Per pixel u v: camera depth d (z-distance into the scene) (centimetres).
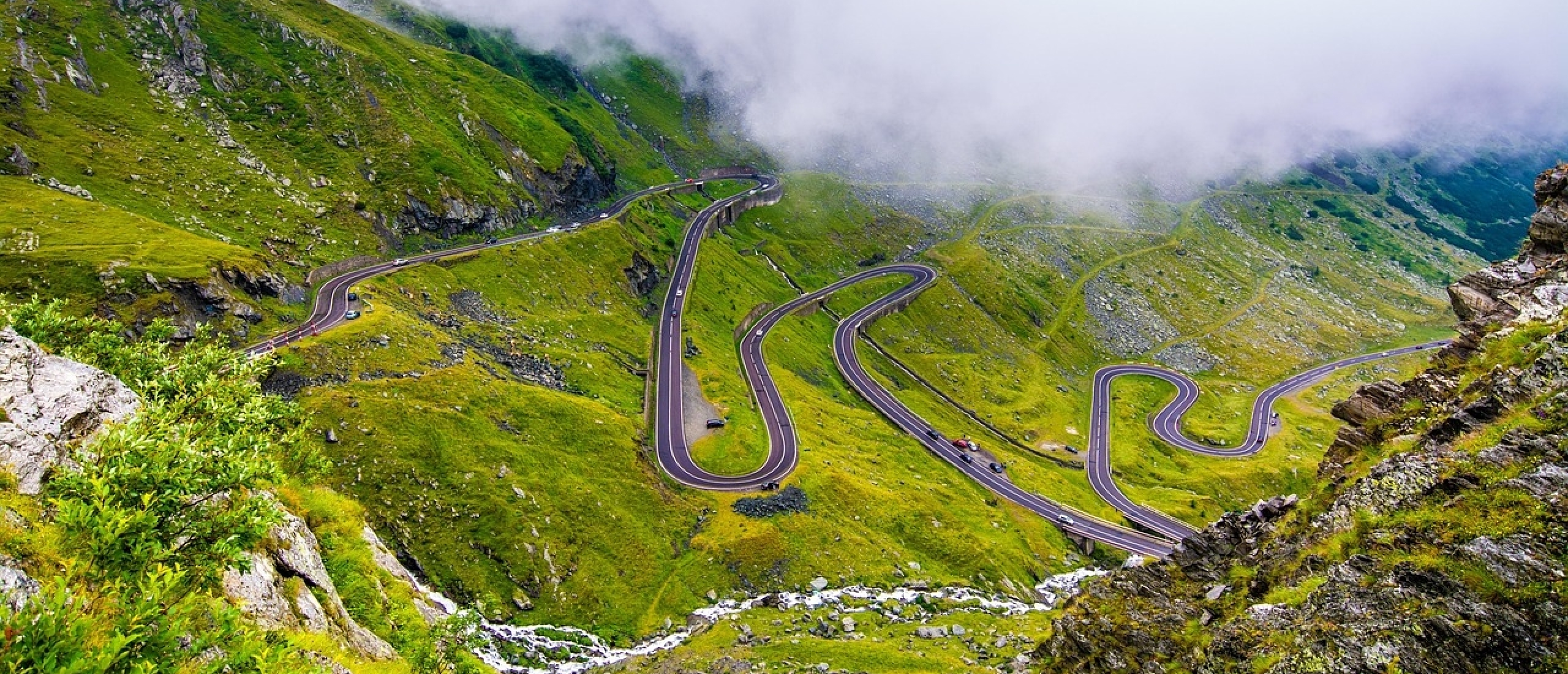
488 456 11044
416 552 9581
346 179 18212
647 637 9794
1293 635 3553
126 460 2081
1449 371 4684
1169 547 15088
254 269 13088
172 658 1662
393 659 3456
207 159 16862
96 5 18762
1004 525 14625
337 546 4022
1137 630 4878
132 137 16375
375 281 14750
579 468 11894
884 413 18862
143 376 3734
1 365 2434
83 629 1442
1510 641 2881
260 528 2248
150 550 1933
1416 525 3472
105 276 11250
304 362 11169
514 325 15788
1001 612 10844
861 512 13025
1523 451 3453
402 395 11231
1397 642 3077
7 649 1364
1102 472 19388
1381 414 4906
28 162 14050
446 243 18438
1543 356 3853
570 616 9781
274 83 19662
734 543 11369
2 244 11300
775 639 8862
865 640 8800
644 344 17600
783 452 14400
